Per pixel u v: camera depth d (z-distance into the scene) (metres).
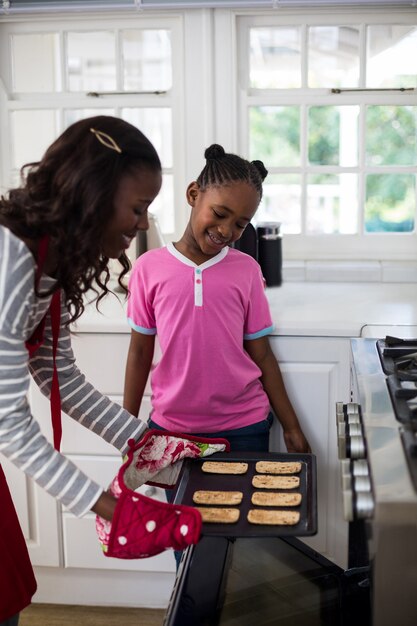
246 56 2.61
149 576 2.22
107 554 1.22
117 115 2.68
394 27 2.55
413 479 0.98
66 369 1.44
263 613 1.32
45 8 2.47
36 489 2.16
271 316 2.06
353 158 2.69
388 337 1.66
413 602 0.97
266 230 2.42
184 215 2.73
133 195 1.16
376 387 1.37
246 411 1.88
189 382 1.84
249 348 1.94
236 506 1.31
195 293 1.81
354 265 2.57
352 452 1.14
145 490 2.05
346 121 2.65
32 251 1.17
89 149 1.13
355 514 1.00
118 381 2.07
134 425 1.49
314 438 2.06
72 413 1.47
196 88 2.60
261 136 2.70
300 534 1.20
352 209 2.73
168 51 2.65
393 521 0.94
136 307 1.88
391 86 2.60
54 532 2.19
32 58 2.68
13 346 1.14
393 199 2.71
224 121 2.62
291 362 2.02
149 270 1.85
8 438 1.15
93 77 4.80
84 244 1.15
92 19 2.57
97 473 2.13
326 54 2.60
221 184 1.68
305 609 1.36
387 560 0.96
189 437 1.52
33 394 2.10
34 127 2.74
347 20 2.54
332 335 1.99
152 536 1.17
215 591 1.33
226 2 2.44
